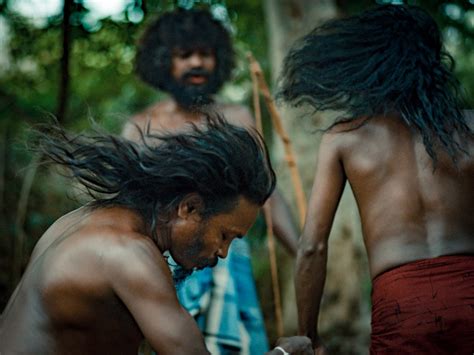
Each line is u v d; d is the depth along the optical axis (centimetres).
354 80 253
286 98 271
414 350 226
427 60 252
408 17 257
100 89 607
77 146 206
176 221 200
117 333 193
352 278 440
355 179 249
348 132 254
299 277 266
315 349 276
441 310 225
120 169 201
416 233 236
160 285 185
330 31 266
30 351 186
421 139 243
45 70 506
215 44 365
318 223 260
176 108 350
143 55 369
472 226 236
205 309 314
